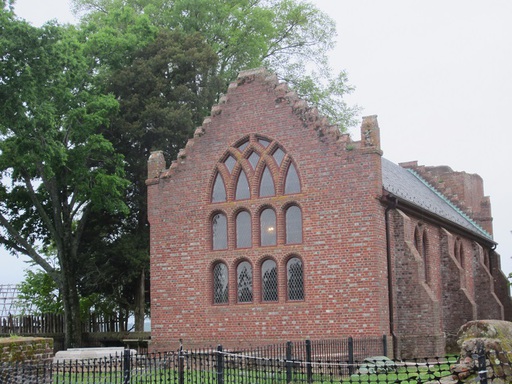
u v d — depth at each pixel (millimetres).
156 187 31203
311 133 27922
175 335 29797
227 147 29719
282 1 51281
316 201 27516
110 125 38344
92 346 40125
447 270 33750
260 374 19109
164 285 30375
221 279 29391
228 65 49625
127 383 14906
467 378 12086
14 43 27500
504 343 12953
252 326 28156
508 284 45219
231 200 29391
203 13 46781
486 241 43250
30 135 30000
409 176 44000
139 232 39781
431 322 26875
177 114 38000
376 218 26484
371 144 26859
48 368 14625
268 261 28484
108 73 40500
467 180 49906
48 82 32031
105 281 38844
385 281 26703
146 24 39500
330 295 26797
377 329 25781
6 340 14477
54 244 43875
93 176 35969
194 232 30047
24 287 48312
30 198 38312
